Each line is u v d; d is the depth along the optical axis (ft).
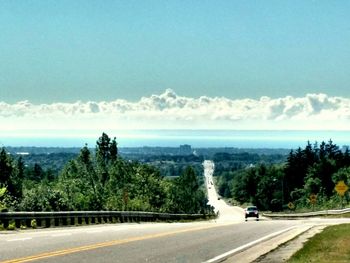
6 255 54.34
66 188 366.43
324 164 575.38
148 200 384.06
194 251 62.34
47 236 78.07
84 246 64.08
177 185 538.88
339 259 52.44
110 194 371.76
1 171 387.75
